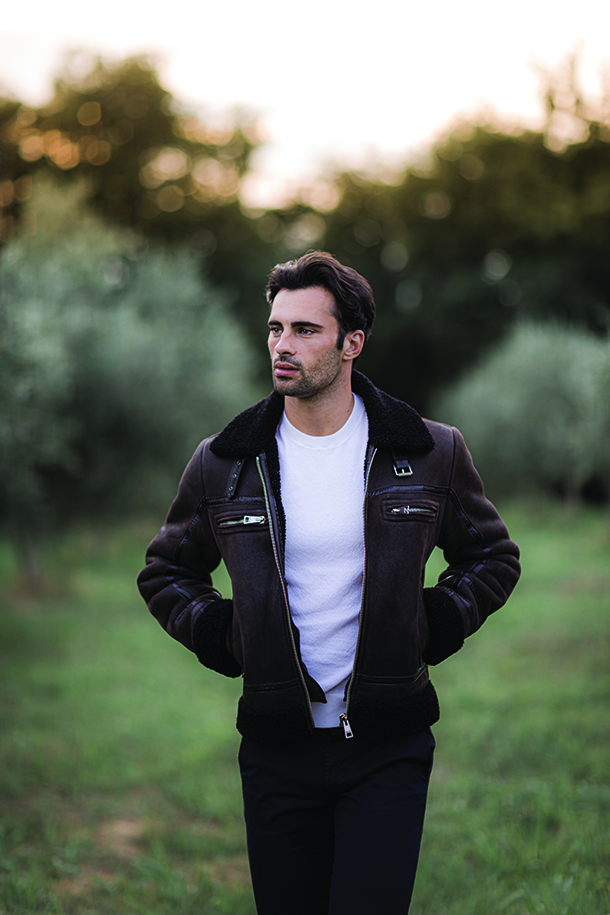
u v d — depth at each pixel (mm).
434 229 34719
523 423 19891
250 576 1776
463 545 1937
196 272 15867
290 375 1746
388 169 36219
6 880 3203
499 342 31719
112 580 12695
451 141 33938
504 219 32594
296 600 1803
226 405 14422
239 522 1805
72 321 10789
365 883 1667
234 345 15742
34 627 9375
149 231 29922
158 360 11969
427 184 34406
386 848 1689
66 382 9094
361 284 1790
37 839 3752
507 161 32750
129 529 14547
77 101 27906
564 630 7977
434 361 36250
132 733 5512
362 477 1817
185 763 4863
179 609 1928
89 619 9898
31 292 9336
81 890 3227
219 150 31000
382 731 1757
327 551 1790
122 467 11766
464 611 1846
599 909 2848
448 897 3080
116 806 4230
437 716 1837
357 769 1774
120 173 28469
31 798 4270
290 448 1842
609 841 3400
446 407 25531
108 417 11578
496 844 3484
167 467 12219
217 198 31484
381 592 1742
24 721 5789
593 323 30219
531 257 32688
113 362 11336
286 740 1767
